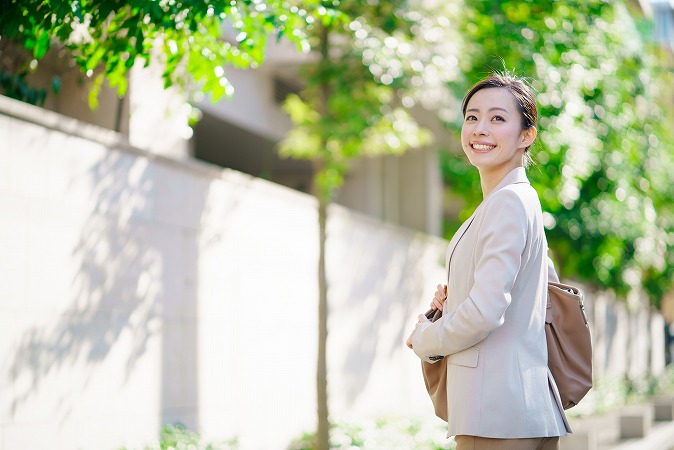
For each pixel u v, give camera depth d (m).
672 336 42.34
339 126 11.67
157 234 10.80
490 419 3.39
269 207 13.41
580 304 3.70
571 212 16.02
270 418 13.17
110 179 9.99
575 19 11.92
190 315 11.43
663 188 16.56
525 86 3.67
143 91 11.40
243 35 6.27
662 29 31.27
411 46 10.93
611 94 13.13
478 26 11.84
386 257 17.89
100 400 9.75
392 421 15.22
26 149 8.80
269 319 13.30
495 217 3.40
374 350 17.19
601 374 29.41
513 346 3.45
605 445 15.31
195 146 18.88
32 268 8.86
